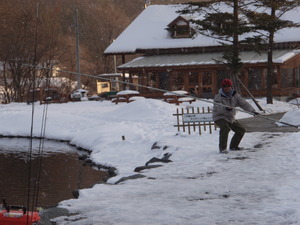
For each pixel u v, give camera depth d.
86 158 28.83
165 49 68.69
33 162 28.42
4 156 31.06
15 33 77.62
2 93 78.81
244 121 32.16
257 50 44.50
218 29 43.22
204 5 44.59
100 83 79.94
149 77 66.06
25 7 89.00
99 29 130.62
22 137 41.78
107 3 147.50
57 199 19.00
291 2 44.59
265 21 43.62
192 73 63.34
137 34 72.00
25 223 9.27
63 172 24.97
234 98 19.28
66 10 135.38
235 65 43.50
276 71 58.41
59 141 38.53
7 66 75.56
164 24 72.94
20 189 21.03
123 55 70.56
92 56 120.44
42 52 78.19
